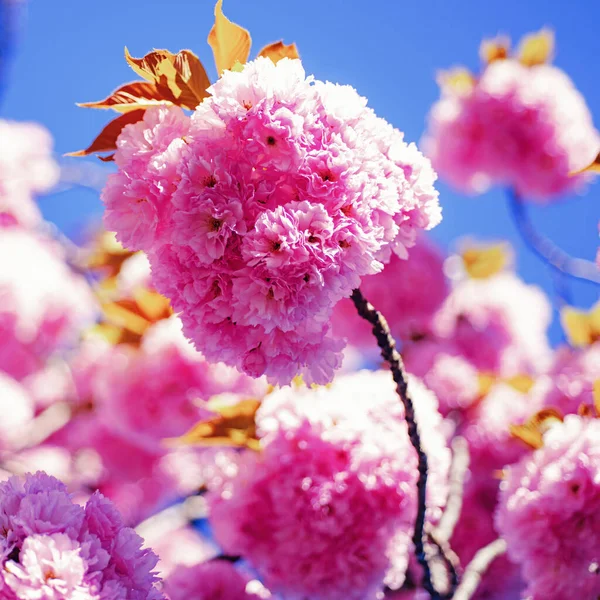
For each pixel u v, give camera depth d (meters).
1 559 0.91
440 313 1.83
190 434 1.18
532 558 1.12
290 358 0.95
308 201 0.93
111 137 0.99
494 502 1.53
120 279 1.73
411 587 1.34
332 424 1.15
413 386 1.20
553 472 1.11
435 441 1.17
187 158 0.93
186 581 1.24
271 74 0.94
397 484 1.13
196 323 0.95
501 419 1.56
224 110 0.93
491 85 2.04
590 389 1.32
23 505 0.93
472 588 1.15
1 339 1.85
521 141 2.05
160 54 0.97
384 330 1.03
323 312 0.95
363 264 0.93
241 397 1.23
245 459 1.17
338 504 1.12
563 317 1.49
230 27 0.98
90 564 0.92
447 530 1.21
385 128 0.97
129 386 1.54
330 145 0.93
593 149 2.04
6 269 1.85
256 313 0.93
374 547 1.14
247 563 1.21
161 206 0.94
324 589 1.15
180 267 0.94
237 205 0.92
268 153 0.93
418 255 1.78
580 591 1.13
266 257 0.92
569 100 2.03
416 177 0.97
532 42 2.08
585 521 1.11
